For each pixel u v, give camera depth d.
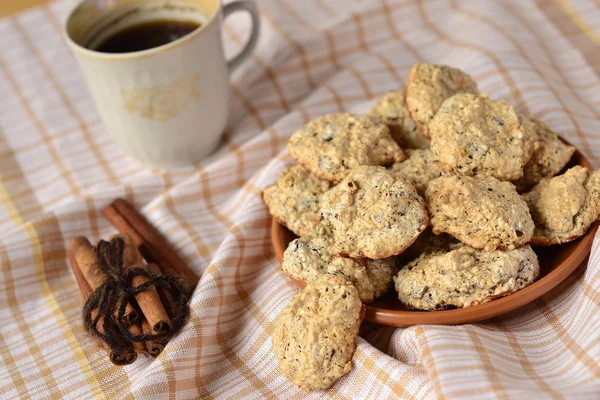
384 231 0.45
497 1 0.68
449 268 0.45
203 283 0.50
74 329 0.52
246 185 0.58
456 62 0.63
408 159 0.50
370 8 0.69
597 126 0.56
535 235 0.46
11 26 0.75
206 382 0.48
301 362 0.44
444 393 0.41
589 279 0.44
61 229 0.57
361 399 0.45
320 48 0.68
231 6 0.59
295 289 0.50
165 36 0.59
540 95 0.58
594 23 0.66
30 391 0.49
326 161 0.49
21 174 0.64
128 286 0.49
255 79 0.67
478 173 0.47
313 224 0.49
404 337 0.45
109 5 0.59
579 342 0.43
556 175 0.49
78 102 0.68
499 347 0.44
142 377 0.46
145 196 0.60
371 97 0.63
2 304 0.54
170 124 0.57
